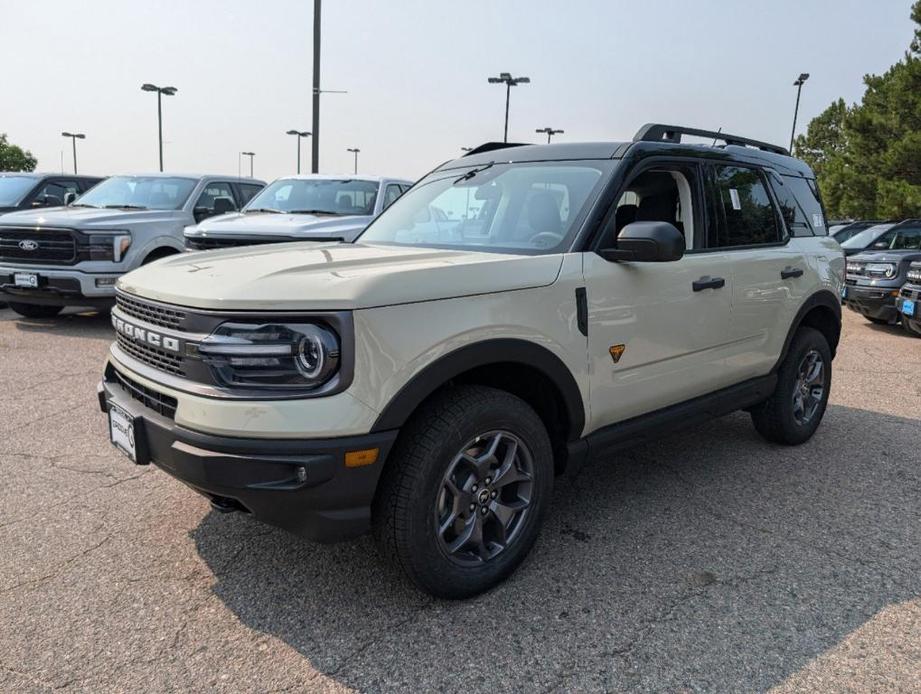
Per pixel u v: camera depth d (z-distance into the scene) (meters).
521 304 2.87
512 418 2.88
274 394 2.42
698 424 3.95
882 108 24.27
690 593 2.96
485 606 2.85
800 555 3.30
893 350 8.78
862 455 4.71
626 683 2.40
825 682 2.41
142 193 9.91
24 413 5.21
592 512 3.76
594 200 3.33
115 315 3.16
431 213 3.92
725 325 3.92
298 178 9.64
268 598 2.87
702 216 3.88
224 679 2.39
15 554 3.18
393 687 2.37
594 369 3.19
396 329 2.52
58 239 8.23
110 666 2.45
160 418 2.66
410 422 2.69
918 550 3.37
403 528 2.63
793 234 4.65
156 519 3.54
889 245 13.29
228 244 8.04
